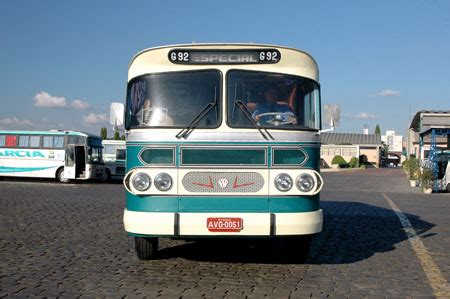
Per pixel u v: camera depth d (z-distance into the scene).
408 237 11.28
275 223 6.96
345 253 9.27
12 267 7.72
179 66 7.36
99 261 8.21
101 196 21.08
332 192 27.48
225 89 7.27
